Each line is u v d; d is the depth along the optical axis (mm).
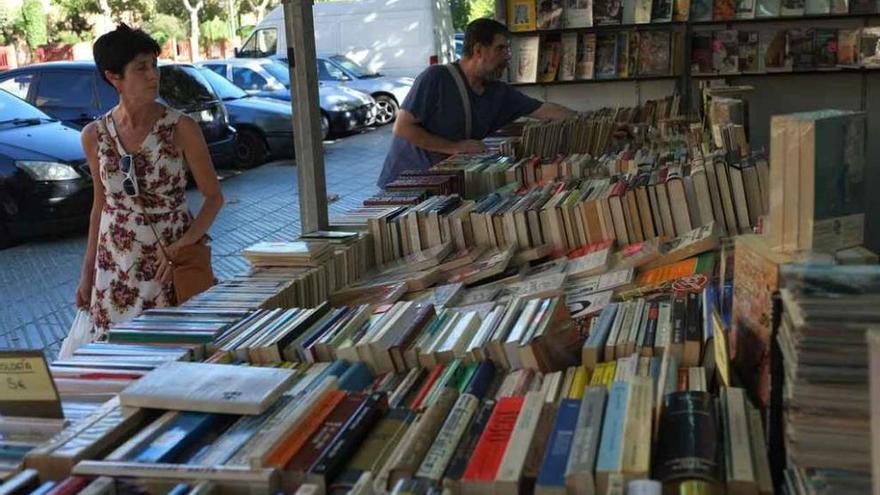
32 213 7824
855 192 1601
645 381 1628
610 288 2564
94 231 3199
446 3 18391
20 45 32844
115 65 2857
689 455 1363
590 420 1502
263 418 1632
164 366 1848
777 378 1417
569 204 3164
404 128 4496
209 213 3105
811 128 1537
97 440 1579
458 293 2758
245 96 13023
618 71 7008
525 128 5117
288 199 9820
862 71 6891
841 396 1230
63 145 8148
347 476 1465
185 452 1542
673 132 5059
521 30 6969
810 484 1221
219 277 6684
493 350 1939
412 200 3555
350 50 17516
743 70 6934
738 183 3000
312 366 1986
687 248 2744
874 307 1213
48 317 5844
